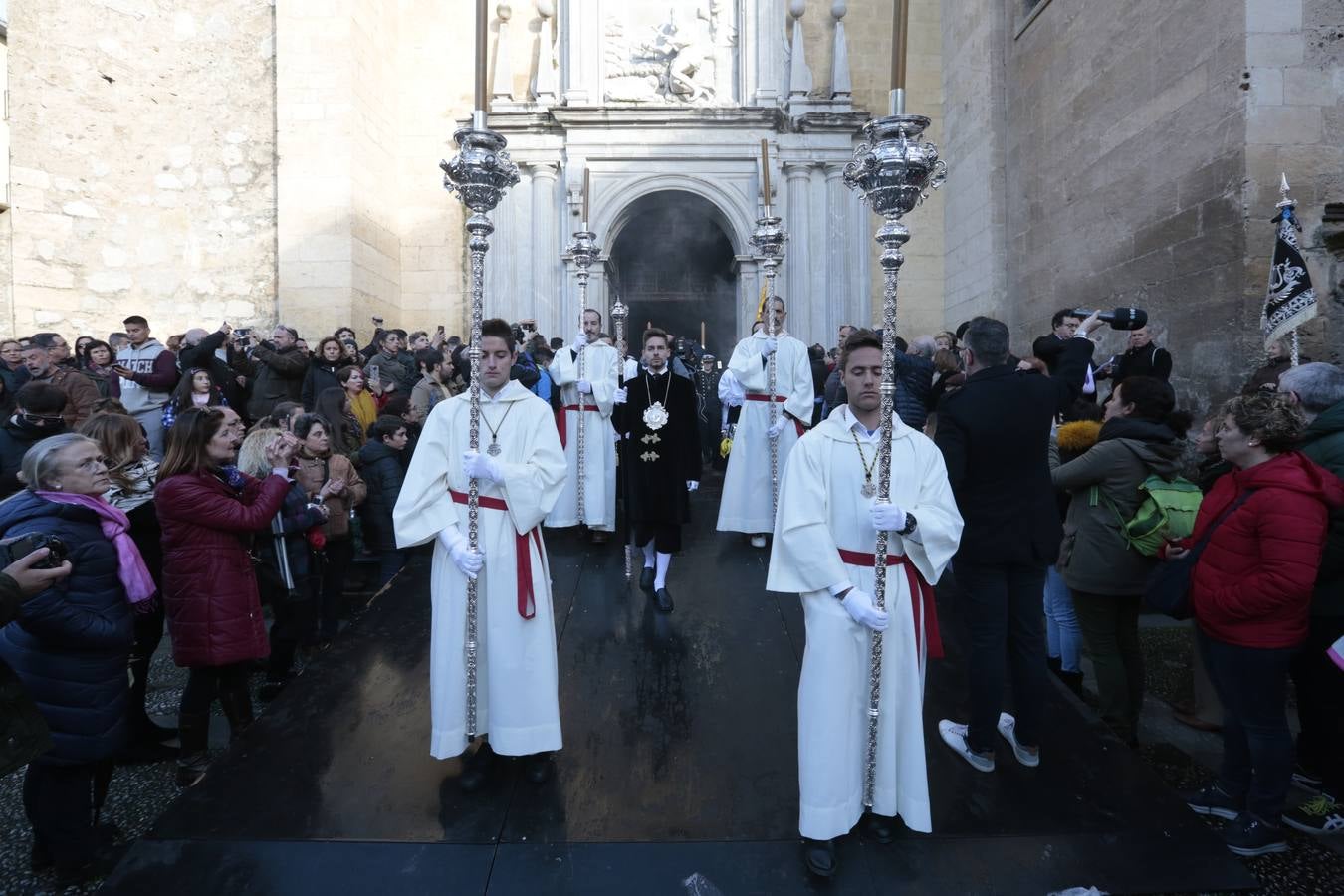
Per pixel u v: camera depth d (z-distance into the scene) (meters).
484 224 3.19
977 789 3.12
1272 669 2.88
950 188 13.20
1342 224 6.27
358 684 4.01
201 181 11.62
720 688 3.93
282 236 11.45
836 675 2.63
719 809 2.97
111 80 11.09
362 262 11.78
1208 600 2.98
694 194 12.72
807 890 2.58
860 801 2.71
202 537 3.48
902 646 2.75
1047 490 3.14
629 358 7.17
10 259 10.23
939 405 3.23
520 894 2.56
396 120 13.12
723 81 12.97
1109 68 8.59
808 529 2.66
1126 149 8.25
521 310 12.74
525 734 3.03
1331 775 3.20
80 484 2.94
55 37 10.60
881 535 2.62
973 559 3.11
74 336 10.82
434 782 3.15
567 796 3.05
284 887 2.58
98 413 4.00
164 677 5.07
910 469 2.79
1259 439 2.91
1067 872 2.67
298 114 11.45
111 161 11.12
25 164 10.36
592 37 12.66
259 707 4.54
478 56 3.16
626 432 5.18
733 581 5.52
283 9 11.44
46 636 2.77
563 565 5.92
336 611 5.32
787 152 12.70
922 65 13.45
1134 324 4.12
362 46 11.84
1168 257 7.50
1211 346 6.84
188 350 6.94
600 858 2.71
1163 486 3.61
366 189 11.98
